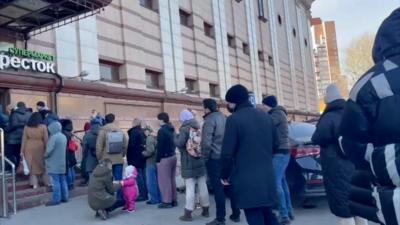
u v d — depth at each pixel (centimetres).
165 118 759
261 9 3231
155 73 1872
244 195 404
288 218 577
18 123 908
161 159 750
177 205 773
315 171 644
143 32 1781
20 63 1150
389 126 201
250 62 2923
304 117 3959
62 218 691
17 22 1173
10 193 822
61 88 1268
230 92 442
